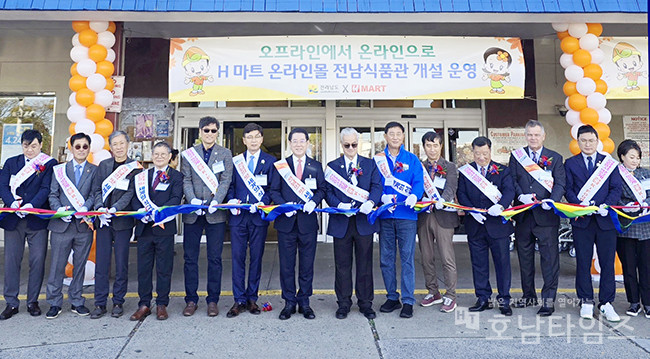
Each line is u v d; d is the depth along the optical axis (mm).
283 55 5137
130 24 6094
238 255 3496
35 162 3490
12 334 3064
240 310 3516
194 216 3482
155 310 3600
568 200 3490
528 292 3617
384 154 3609
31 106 7254
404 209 3482
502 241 3482
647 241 3406
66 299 4012
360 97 5121
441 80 5172
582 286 3424
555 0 4449
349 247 3463
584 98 4844
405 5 4367
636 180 3412
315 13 4367
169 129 7215
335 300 3934
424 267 3766
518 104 7387
